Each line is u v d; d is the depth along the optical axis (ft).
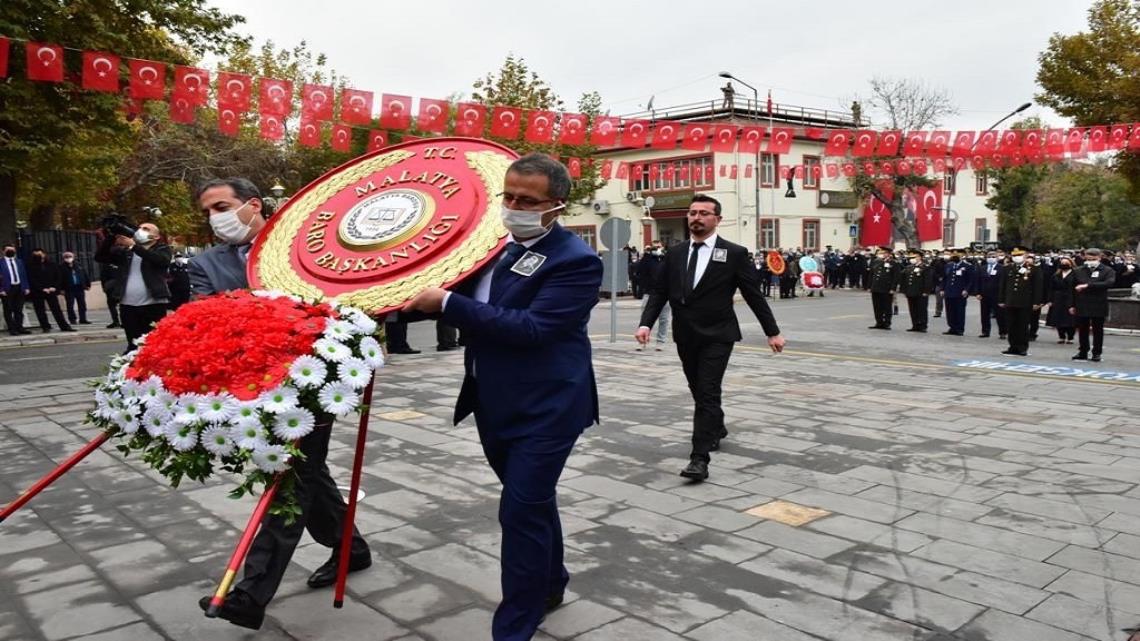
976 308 84.94
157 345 8.79
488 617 10.99
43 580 12.35
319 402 8.68
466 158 11.30
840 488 17.02
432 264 9.80
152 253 28.40
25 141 46.93
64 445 21.20
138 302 28.48
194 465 8.58
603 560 13.09
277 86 27.58
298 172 92.22
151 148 81.82
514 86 97.40
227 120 27.37
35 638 10.43
